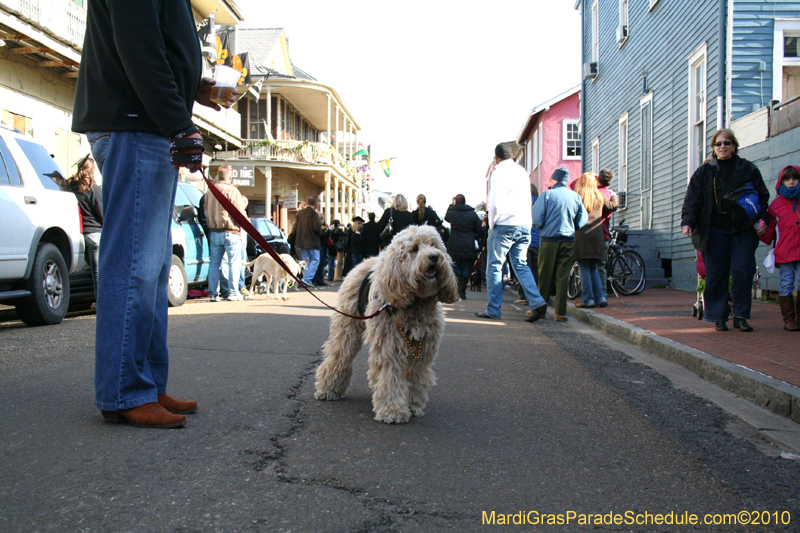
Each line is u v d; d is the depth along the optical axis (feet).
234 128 71.26
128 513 6.98
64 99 46.37
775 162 28.55
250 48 93.76
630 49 50.70
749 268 20.02
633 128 49.80
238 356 16.17
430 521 7.18
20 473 7.94
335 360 12.39
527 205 26.14
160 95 9.33
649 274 41.75
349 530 6.84
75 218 23.56
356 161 128.16
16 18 35.86
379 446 9.71
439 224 31.27
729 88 32.65
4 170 20.38
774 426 11.49
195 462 8.58
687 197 20.59
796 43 32.65
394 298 10.71
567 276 26.23
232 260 32.58
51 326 21.50
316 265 46.01
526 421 11.48
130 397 9.95
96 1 9.68
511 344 19.95
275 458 8.93
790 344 17.74
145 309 10.08
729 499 8.20
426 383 11.72
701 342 18.28
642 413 12.26
